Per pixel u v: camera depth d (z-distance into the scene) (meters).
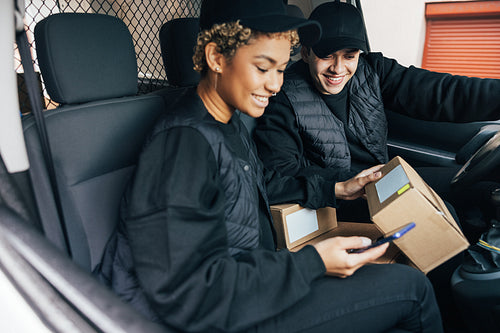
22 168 0.71
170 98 1.16
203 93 0.92
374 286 0.86
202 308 0.70
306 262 0.80
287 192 1.26
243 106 0.87
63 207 0.90
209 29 0.86
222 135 0.85
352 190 1.25
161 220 0.71
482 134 1.70
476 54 3.53
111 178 1.00
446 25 3.61
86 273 0.64
